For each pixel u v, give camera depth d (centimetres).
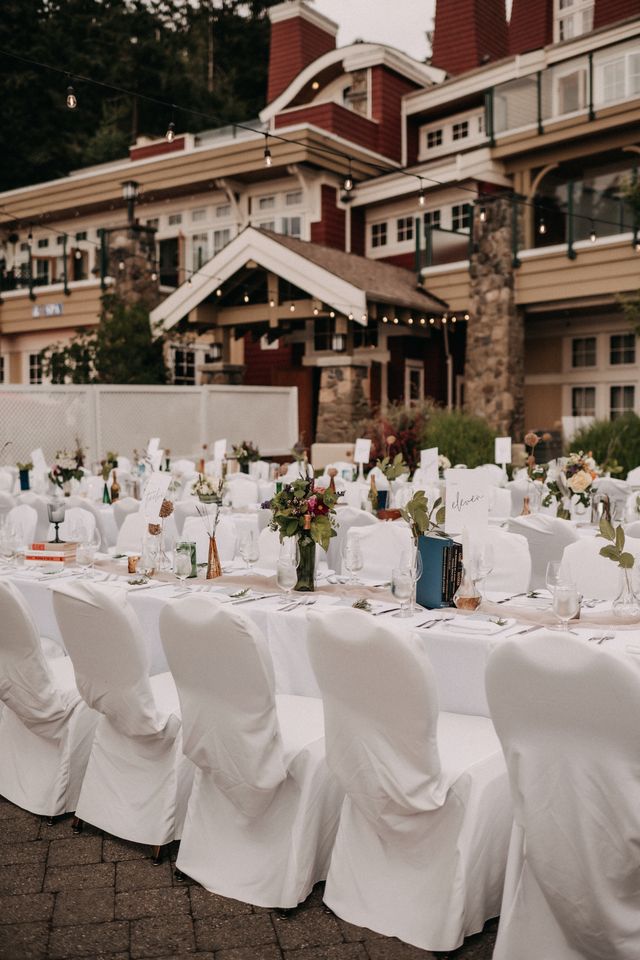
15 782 422
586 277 1491
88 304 2016
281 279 1634
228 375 1734
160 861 367
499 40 2269
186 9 3556
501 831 314
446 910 298
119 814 380
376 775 301
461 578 425
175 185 1998
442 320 1708
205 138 2144
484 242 1577
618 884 262
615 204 1478
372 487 801
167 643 332
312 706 382
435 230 1705
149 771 376
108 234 1830
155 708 367
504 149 1652
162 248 2133
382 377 1805
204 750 332
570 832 262
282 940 309
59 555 529
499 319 1567
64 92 3066
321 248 1666
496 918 319
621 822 256
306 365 1889
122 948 305
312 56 2277
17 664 390
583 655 252
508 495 851
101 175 2095
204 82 3306
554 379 1802
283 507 446
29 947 305
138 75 3091
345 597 444
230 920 322
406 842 309
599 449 1281
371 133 2009
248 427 1686
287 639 408
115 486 943
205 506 509
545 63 1772
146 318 1717
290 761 333
